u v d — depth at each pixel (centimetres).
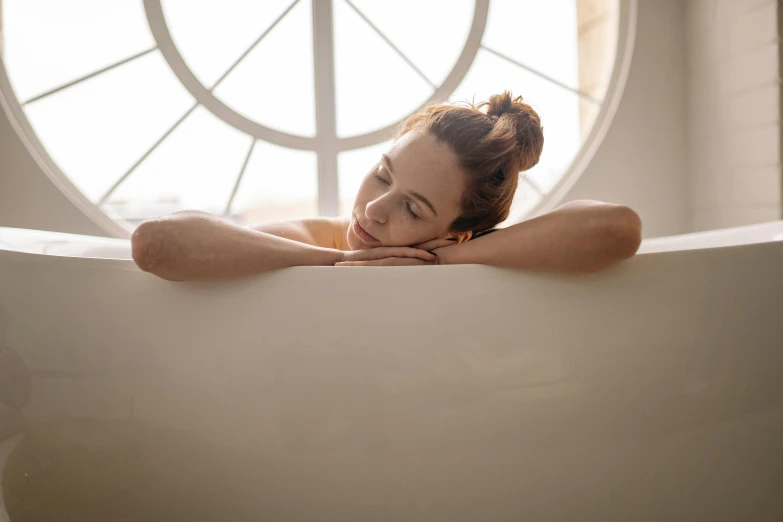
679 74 195
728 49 177
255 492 69
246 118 183
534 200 193
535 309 67
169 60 178
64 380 72
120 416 71
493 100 99
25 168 169
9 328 74
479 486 68
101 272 72
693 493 72
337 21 354
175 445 70
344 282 67
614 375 68
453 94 191
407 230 85
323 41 184
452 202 88
